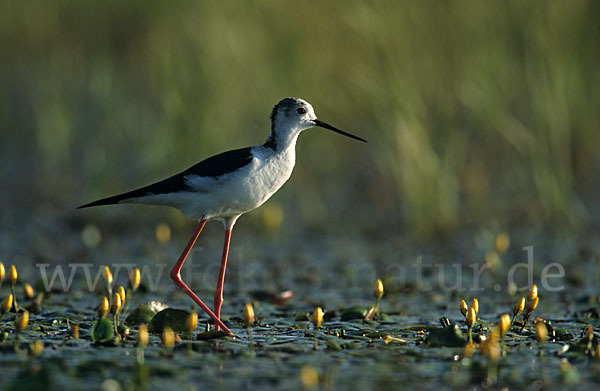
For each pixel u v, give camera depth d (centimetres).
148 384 601
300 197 1541
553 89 1446
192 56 1427
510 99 1541
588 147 1579
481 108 1474
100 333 708
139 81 1834
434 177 1329
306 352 695
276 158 830
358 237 1324
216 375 626
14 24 2084
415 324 824
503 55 1512
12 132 1889
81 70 1902
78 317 828
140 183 1391
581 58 1549
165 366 636
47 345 705
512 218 1393
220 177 802
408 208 1366
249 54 1472
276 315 873
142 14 1905
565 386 611
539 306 920
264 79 1476
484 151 1605
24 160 1783
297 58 1505
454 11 1454
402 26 1400
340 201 1535
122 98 1720
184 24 1520
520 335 766
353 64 1533
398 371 643
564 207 1342
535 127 1470
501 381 621
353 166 1683
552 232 1318
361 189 1598
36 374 612
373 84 1403
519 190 1520
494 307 917
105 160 1498
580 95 1548
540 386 611
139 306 803
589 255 1183
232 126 1435
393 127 1386
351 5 1491
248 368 644
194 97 1357
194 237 826
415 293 995
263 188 823
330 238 1320
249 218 1403
